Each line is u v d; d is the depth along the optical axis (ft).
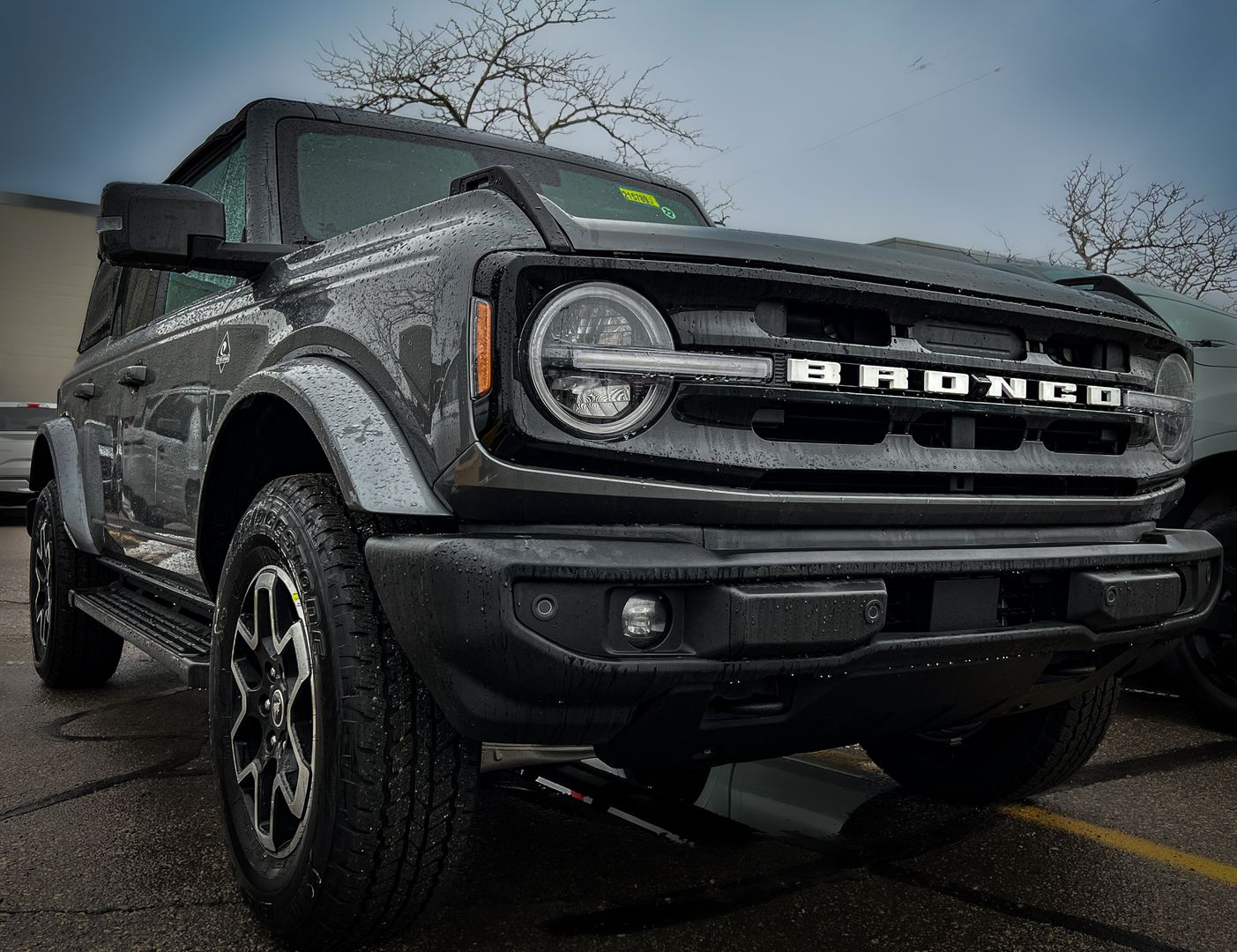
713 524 6.15
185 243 8.07
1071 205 48.78
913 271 6.98
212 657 7.93
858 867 8.52
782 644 5.93
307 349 7.60
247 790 7.59
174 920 7.38
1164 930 7.43
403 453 6.31
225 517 8.92
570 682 5.65
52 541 14.52
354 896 6.39
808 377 6.32
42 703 14.16
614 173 12.33
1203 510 13.60
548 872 8.29
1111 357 7.91
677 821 9.58
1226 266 46.93
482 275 5.96
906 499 6.61
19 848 8.75
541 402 5.79
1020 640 6.98
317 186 9.84
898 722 7.33
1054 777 9.56
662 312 6.13
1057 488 7.52
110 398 12.96
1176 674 13.25
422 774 6.33
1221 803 10.36
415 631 5.82
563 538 5.80
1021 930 7.38
